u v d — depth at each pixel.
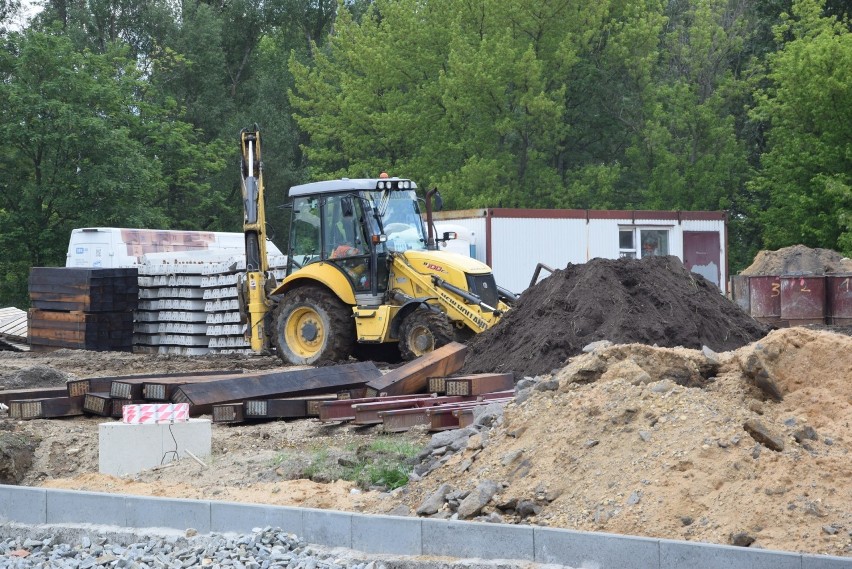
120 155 38.66
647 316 14.16
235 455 10.68
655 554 6.27
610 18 47.38
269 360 20.02
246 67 58.69
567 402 8.44
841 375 8.04
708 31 45.25
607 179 42.62
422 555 7.09
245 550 7.36
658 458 7.40
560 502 7.45
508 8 43.00
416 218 18.31
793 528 6.53
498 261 25.52
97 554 7.78
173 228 47.31
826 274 24.30
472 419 10.90
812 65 37.59
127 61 46.12
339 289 17.56
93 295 22.77
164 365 19.95
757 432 7.34
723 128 43.91
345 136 44.19
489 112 42.19
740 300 25.08
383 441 10.82
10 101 36.59
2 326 25.95
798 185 38.81
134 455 10.56
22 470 11.23
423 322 16.39
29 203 38.31
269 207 50.50
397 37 45.03
